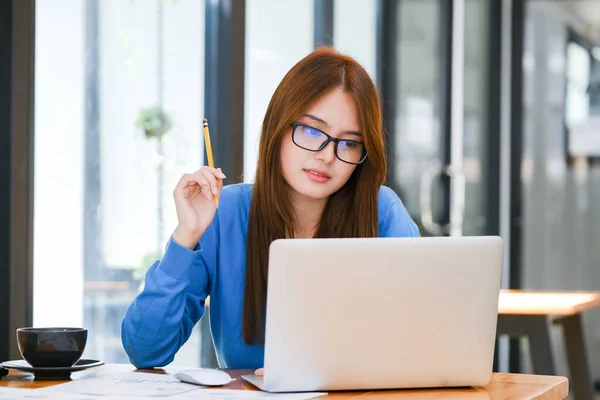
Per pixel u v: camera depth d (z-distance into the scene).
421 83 5.02
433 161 5.18
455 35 5.36
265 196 2.02
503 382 1.75
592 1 6.00
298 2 3.95
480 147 5.67
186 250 1.87
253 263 2.01
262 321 2.01
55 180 2.84
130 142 3.14
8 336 2.48
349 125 1.97
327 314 1.56
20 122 2.51
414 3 4.93
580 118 6.00
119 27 3.10
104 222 3.04
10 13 2.48
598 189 5.99
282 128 1.98
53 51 2.83
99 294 3.02
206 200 1.88
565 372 5.58
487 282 1.63
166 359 1.91
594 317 6.04
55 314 2.85
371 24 4.56
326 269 1.55
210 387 1.62
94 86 2.99
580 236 5.98
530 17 5.91
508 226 5.87
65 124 2.87
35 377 1.72
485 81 5.73
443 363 1.63
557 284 5.95
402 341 1.60
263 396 1.53
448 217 5.31
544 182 5.94
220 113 3.43
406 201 4.90
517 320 3.62
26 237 2.54
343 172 1.99
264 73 3.75
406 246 1.58
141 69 3.18
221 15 3.42
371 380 1.61
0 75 2.49
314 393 1.59
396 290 1.58
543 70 5.94
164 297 1.86
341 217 2.09
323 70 1.97
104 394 1.51
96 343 3.02
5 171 2.49
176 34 3.32
